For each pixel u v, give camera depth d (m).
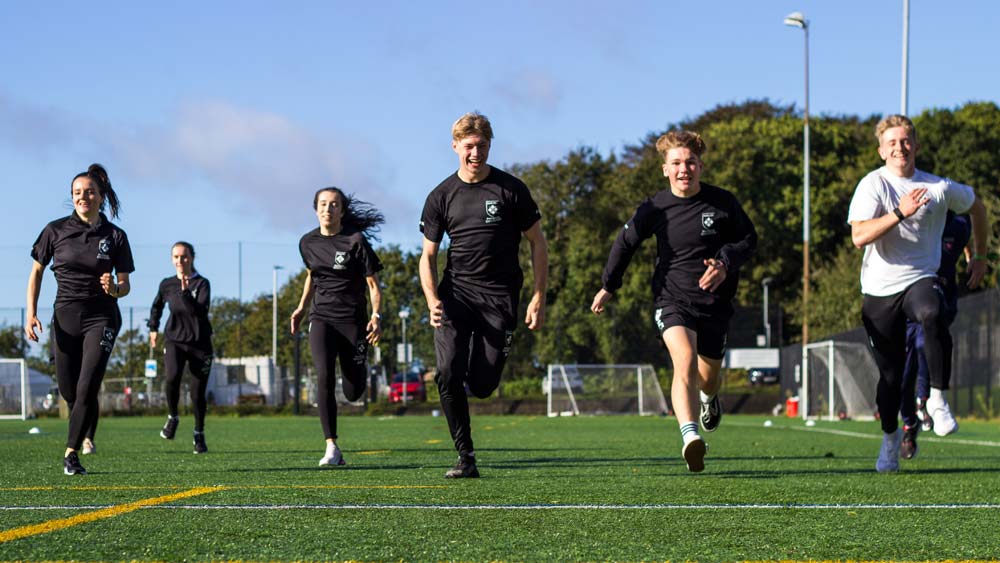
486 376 5.70
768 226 49.12
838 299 30.83
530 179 50.91
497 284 5.66
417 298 37.66
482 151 5.59
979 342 18.27
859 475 5.84
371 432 14.10
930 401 7.09
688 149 5.61
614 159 51.75
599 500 4.44
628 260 5.82
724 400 31.70
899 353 6.05
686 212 5.62
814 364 25.12
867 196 5.85
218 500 4.44
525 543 3.24
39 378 32.59
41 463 7.22
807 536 3.40
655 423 19.11
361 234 7.23
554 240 50.16
